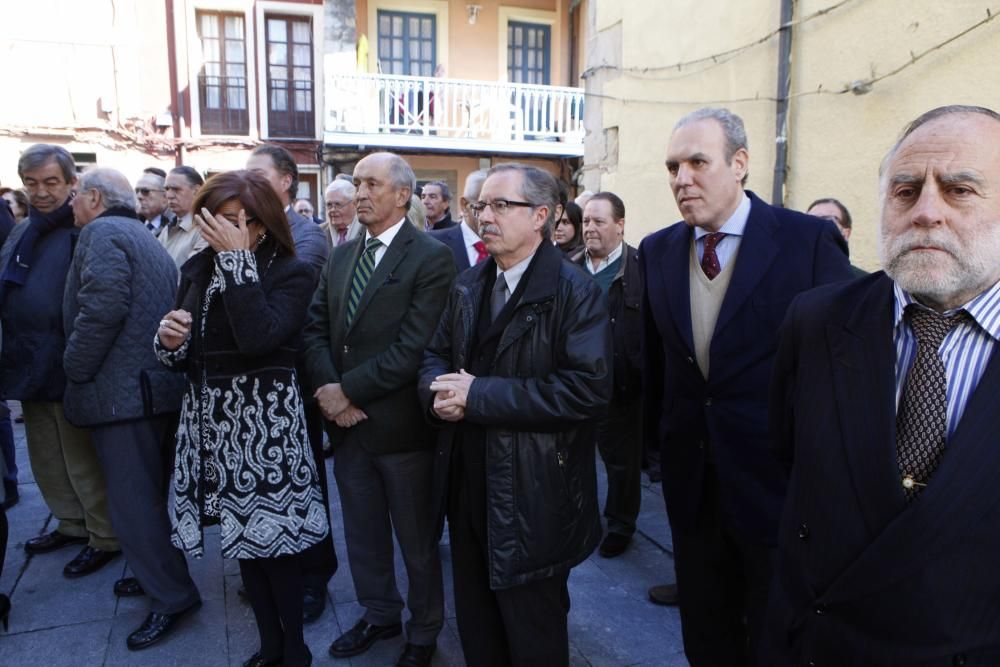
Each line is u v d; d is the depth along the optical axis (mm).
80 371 2434
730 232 1874
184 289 2275
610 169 6070
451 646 2555
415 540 2348
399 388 2283
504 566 1811
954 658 998
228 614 2750
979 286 1047
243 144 11562
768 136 4273
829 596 1135
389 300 2324
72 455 3018
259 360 2078
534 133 11695
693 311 1936
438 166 12008
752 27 4352
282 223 2113
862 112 3648
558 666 1936
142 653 2488
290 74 11688
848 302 1247
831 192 3863
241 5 11250
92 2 10688
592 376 1766
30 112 10578
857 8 3646
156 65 11180
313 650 2512
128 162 11141
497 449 1828
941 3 3209
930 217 1028
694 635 2016
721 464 1820
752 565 1795
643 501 3967
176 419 2711
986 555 984
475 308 2033
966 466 994
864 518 1105
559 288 1878
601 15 6102
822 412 1193
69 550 3297
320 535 2168
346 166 11625
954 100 3172
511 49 12500
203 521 2127
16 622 2688
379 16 11797
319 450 2748
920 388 1084
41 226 3018
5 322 2980
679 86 5105
